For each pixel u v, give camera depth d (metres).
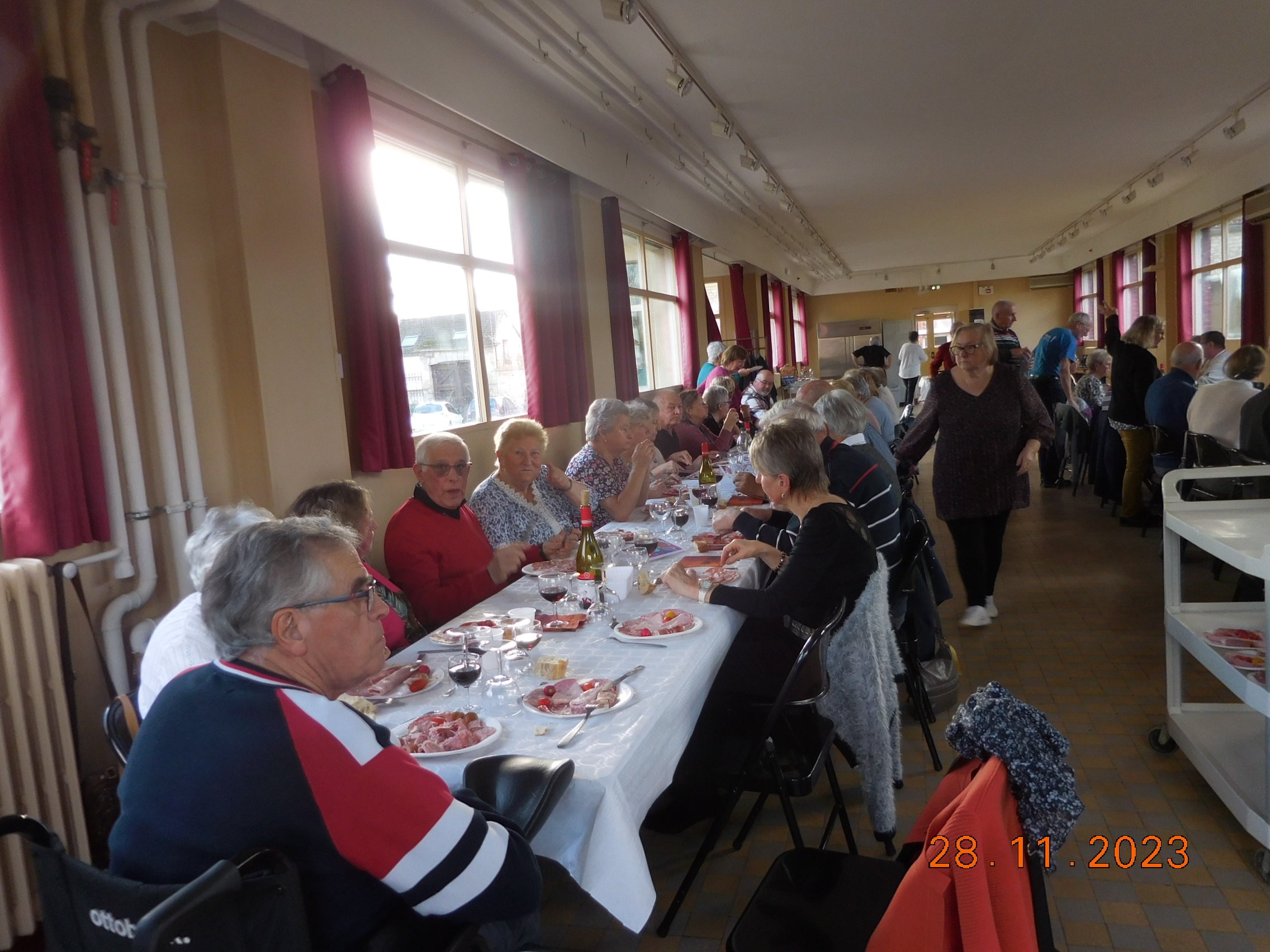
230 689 1.00
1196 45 4.83
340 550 1.09
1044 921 1.04
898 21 4.23
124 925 0.93
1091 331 14.52
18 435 1.98
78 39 2.15
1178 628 2.42
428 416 4.05
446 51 3.64
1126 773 2.49
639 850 1.38
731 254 9.59
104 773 2.14
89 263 2.17
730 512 3.21
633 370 6.26
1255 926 1.82
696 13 3.96
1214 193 8.55
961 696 3.09
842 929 1.33
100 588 2.28
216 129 2.60
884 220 10.44
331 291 3.11
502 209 4.76
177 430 2.49
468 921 1.05
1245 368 4.62
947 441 3.78
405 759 1.04
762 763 1.91
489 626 2.11
